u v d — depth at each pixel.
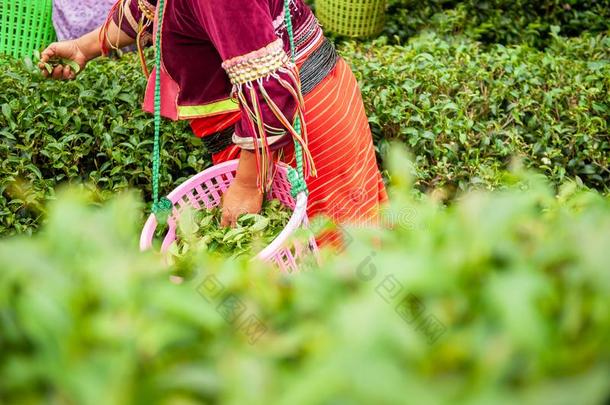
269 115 2.05
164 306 0.95
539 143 3.42
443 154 3.35
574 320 0.87
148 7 2.48
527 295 0.88
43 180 3.05
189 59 2.26
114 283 0.95
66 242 1.03
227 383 0.87
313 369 0.84
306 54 2.33
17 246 1.00
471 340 0.87
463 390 0.83
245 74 1.99
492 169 3.19
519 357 0.84
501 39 5.17
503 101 3.74
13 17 4.21
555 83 3.80
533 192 1.27
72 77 2.87
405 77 3.75
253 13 1.95
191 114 2.37
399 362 0.86
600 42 4.46
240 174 2.29
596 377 0.80
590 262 0.92
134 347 0.89
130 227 1.10
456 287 0.94
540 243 1.02
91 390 0.85
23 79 3.47
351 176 2.53
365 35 5.06
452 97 3.76
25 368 0.89
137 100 3.44
